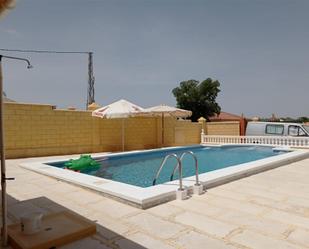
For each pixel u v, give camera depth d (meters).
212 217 4.14
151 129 17.98
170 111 15.59
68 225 3.58
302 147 14.67
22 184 6.60
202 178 6.14
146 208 4.61
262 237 3.42
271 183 6.49
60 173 7.35
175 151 15.59
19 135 12.37
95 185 5.73
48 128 13.29
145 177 9.19
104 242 3.31
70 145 14.06
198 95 33.56
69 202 5.06
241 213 4.32
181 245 3.21
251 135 18.22
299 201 4.97
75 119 14.28
